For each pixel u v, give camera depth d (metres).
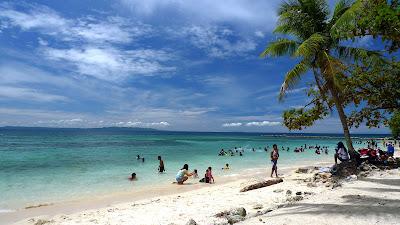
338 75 18.23
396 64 17.69
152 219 11.27
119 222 11.05
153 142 96.88
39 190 19.12
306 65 17.92
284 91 17.67
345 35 13.80
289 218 9.30
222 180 23.19
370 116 20.75
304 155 49.81
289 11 19.25
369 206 10.21
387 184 14.70
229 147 72.19
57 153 48.66
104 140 107.44
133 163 34.91
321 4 19.16
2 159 38.31
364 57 18.59
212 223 9.90
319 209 10.23
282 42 19.08
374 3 10.01
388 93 18.20
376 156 21.97
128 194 18.06
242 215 10.70
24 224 11.84
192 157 43.81
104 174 26.19
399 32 9.95
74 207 14.80
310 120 21.19
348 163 19.27
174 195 17.19
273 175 24.77
